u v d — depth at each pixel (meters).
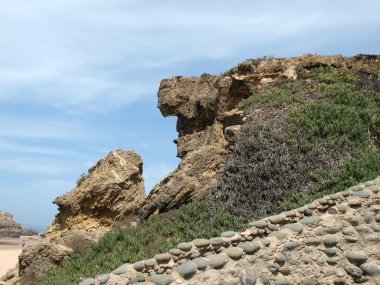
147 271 8.68
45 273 16.20
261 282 8.38
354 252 8.68
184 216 15.09
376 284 8.35
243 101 21.88
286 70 24.58
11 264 33.34
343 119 17.33
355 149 15.82
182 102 30.08
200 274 8.49
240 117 20.67
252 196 14.50
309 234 9.09
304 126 16.92
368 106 19.59
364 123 17.75
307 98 20.25
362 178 13.42
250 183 14.90
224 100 25.05
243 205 14.35
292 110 18.39
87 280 8.70
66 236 18.52
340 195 9.93
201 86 29.88
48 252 17.06
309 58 25.47
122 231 16.52
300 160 15.30
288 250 8.82
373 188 9.88
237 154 16.30
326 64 25.11
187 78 30.92
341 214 9.38
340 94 20.38
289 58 25.55
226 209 14.44
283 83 23.47
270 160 15.35
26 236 67.94
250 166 15.38
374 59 26.80
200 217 14.59
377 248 8.79
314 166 15.00
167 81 31.38
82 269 14.79
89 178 21.84
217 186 15.70
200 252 8.94
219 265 8.55
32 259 17.14
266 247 8.82
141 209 20.00
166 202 17.69
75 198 21.03
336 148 15.79
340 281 8.46
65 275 15.12
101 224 20.59
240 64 25.16
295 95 20.77
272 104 19.66
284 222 9.54
